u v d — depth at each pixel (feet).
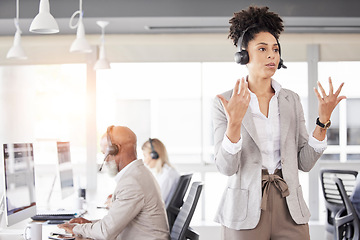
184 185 17.58
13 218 11.25
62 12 21.44
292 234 7.13
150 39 24.81
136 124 25.77
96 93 25.08
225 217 7.29
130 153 10.36
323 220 24.54
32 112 26.21
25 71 26.04
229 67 25.32
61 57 24.90
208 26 23.26
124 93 25.72
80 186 18.88
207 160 25.41
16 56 19.62
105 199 18.74
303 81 25.13
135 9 21.36
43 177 26.20
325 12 21.50
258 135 7.20
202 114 25.59
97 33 24.73
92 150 24.81
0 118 26.05
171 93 25.71
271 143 7.22
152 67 25.67
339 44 24.71
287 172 7.17
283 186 7.05
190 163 25.32
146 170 10.44
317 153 7.22
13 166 11.53
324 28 23.73
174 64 25.58
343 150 25.96
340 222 15.15
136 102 25.77
